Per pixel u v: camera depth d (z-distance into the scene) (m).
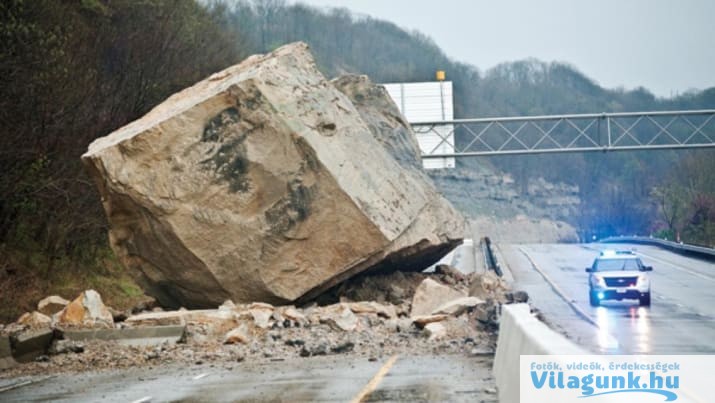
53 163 41.97
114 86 49.81
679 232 120.81
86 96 43.72
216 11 85.62
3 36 37.69
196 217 31.84
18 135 38.62
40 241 45.44
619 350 25.98
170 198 31.73
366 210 32.84
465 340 27.83
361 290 35.72
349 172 33.12
